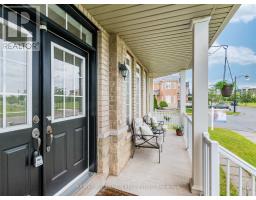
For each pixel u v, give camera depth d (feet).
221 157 13.74
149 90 27.68
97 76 9.05
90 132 9.03
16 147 5.04
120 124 10.65
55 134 6.57
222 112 22.58
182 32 9.94
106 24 8.82
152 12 7.63
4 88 4.77
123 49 11.39
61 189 6.91
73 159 7.79
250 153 14.75
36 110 5.67
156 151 14.69
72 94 7.79
